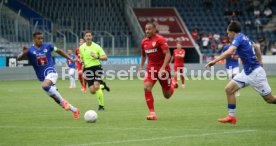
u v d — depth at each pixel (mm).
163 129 22500
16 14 77188
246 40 22922
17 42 72688
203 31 87500
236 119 25938
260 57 23266
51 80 25938
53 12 81375
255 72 22969
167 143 18922
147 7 86562
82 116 28047
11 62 68188
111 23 83500
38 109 32000
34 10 79688
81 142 19266
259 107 32344
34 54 26078
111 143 18984
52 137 20500
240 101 36781
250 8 91688
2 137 20578
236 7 92000
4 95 43625
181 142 19141
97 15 83438
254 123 24422
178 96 42031
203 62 81250
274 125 23703
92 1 84062
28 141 19609
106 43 79062
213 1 91750
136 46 81812
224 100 38062
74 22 81625
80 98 40938
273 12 92188
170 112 29812
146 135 20859
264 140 19484
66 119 26562
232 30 23141
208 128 22750
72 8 82562
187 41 82375
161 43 25844
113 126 23578
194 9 90125
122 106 33844
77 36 74688
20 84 58719
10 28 73500
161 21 84125
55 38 76562
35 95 43625
